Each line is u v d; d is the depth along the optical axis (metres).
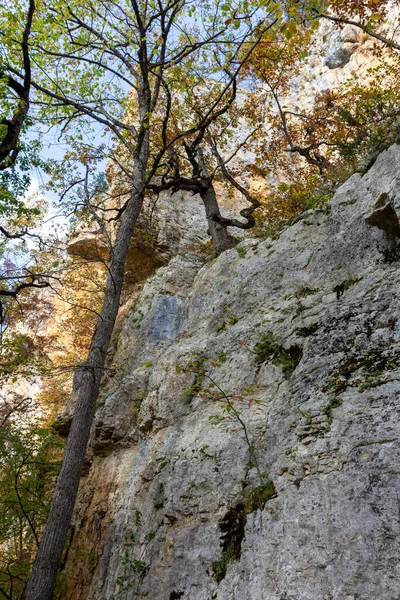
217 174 16.89
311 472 5.70
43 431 11.52
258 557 5.91
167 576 7.33
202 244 16.33
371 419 5.45
